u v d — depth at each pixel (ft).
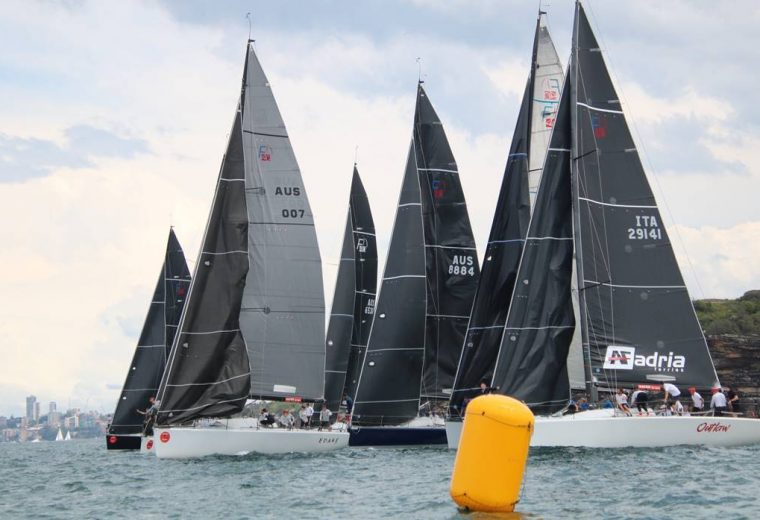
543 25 244.01
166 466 199.31
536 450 184.55
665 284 203.51
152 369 310.24
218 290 218.18
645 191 205.67
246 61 241.96
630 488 134.10
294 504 136.15
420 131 270.05
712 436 189.78
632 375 202.28
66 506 146.30
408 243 260.62
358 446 250.37
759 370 376.07
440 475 167.02
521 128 238.89
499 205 236.43
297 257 241.35
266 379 238.68
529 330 206.18
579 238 205.36
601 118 207.00
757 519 110.22
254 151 241.35
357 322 297.53
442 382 267.39
